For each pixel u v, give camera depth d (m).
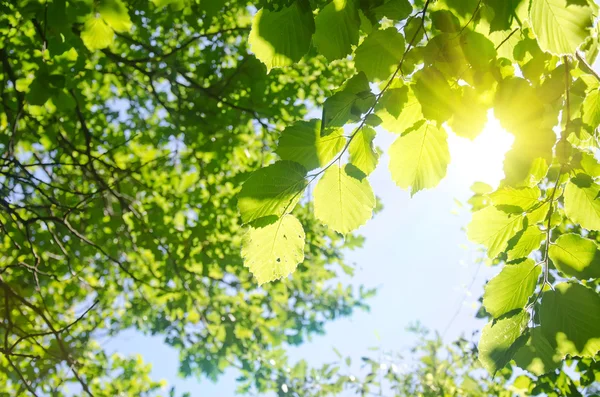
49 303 6.33
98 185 5.59
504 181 1.37
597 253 1.27
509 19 1.18
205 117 6.07
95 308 6.68
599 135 1.39
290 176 1.22
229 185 6.69
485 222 1.38
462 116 1.30
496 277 1.33
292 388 6.73
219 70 5.96
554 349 1.31
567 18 1.10
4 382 5.61
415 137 1.30
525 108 1.29
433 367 7.03
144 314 7.20
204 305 7.12
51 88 2.81
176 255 6.62
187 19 5.17
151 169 6.57
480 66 1.25
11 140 3.93
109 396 6.66
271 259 1.26
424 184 1.34
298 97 6.50
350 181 1.25
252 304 7.32
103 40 2.58
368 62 1.27
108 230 6.59
